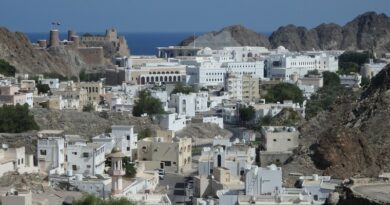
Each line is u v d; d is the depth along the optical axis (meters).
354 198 124.94
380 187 131.12
